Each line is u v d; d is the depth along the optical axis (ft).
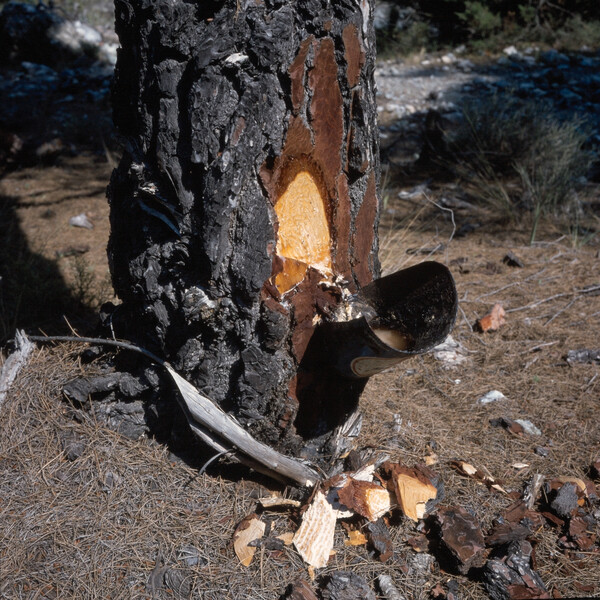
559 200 11.30
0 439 6.07
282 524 5.76
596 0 19.65
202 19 5.46
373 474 6.00
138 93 5.68
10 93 17.01
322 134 5.58
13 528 5.64
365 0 5.58
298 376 5.76
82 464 5.94
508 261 9.47
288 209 5.65
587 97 15.61
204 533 5.68
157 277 5.78
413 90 16.61
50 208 11.50
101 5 24.50
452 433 6.72
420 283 5.68
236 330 5.65
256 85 5.35
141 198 5.80
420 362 7.60
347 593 5.34
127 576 5.47
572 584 5.56
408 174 13.04
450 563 5.60
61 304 8.42
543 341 7.93
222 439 5.76
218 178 5.41
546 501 6.09
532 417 6.95
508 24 19.48
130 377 6.10
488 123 12.99
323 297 5.68
